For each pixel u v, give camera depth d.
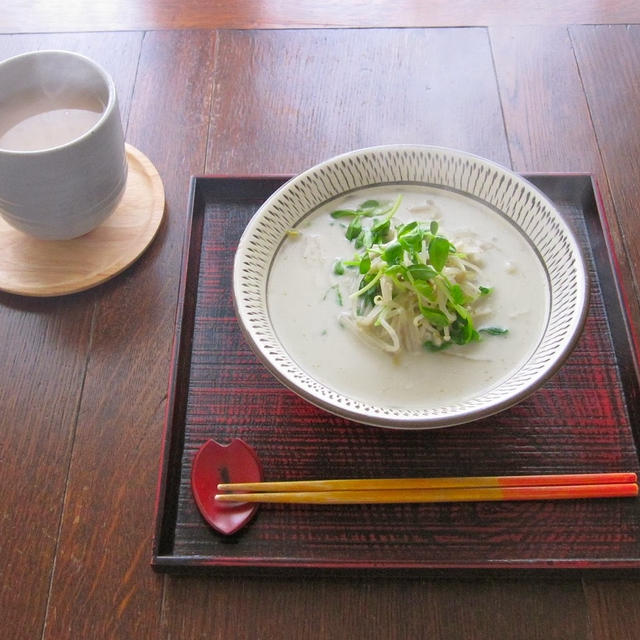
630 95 0.71
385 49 0.75
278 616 0.48
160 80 0.73
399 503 0.50
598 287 0.58
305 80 0.73
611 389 0.54
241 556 0.49
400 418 0.47
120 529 0.51
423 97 0.71
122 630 0.48
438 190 0.59
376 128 0.69
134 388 0.56
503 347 0.52
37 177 0.54
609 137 0.68
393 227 0.56
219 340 0.57
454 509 0.50
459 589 0.48
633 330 0.55
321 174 0.57
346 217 0.58
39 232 0.59
